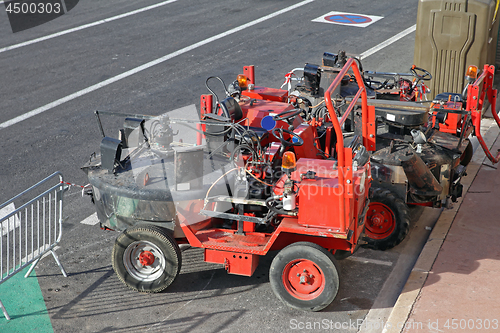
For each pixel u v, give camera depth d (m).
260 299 5.52
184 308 5.40
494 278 5.60
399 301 5.27
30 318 5.26
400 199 6.15
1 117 10.88
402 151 6.09
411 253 6.35
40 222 7.11
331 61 8.50
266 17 18.75
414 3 20.19
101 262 6.24
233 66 13.73
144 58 14.68
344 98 7.62
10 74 13.56
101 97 11.90
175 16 19.30
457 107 7.37
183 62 14.24
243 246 5.31
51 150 9.30
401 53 14.29
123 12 20.00
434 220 7.06
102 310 5.38
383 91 8.11
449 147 6.53
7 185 8.09
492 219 6.82
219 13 19.55
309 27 17.30
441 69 10.43
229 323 5.15
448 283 5.54
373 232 6.37
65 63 14.37
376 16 18.47
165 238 5.34
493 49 10.98
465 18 9.88
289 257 5.14
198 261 6.24
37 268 6.13
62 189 5.98
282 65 13.62
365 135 6.27
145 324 5.16
